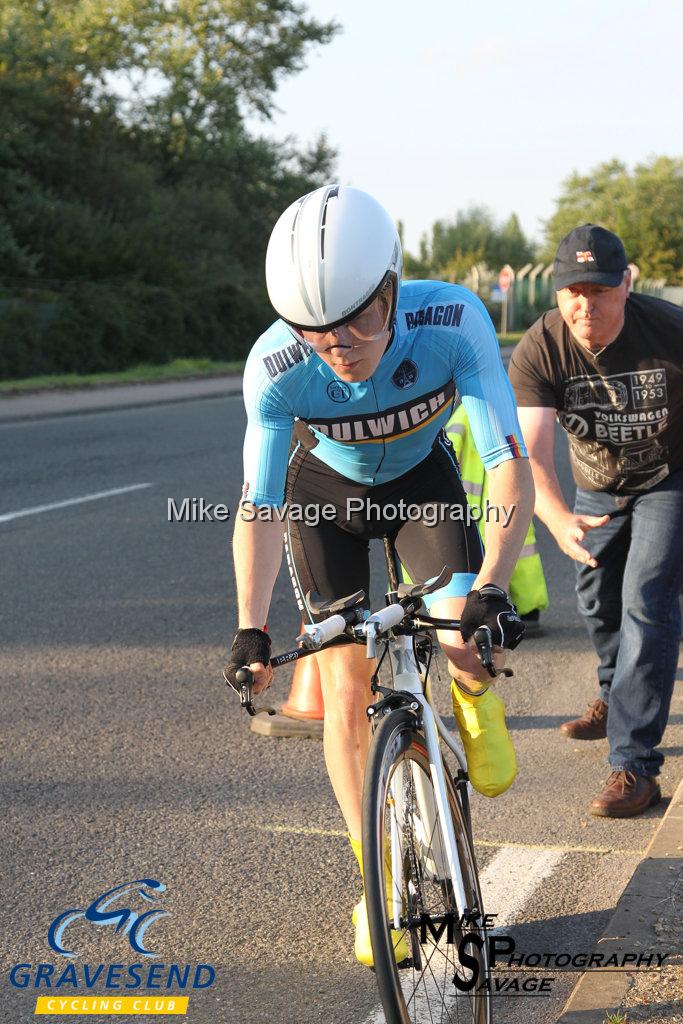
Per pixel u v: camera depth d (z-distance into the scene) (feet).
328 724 8.99
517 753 13.48
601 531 12.80
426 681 8.26
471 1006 7.89
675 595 11.77
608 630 13.42
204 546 25.09
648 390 11.60
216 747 13.73
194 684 16.11
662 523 11.83
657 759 11.78
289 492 9.59
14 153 97.86
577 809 11.82
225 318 98.53
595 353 11.67
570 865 10.48
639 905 9.02
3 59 100.12
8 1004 8.43
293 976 8.75
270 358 8.37
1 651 17.58
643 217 233.55
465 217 242.99
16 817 11.69
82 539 25.71
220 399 64.59
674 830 10.46
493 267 231.91
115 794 12.29
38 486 32.83
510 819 11.58
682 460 11.96
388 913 6.87
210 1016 8.25
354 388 8.45
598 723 13.91
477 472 16.63
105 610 19.92
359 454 8.94
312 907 9.82
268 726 14.15
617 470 12.11
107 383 70.74
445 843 7.45
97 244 93.71
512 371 12.39
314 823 11.58
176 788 12.47
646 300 11.73
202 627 18.94
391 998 6.77
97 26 122.52
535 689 15.87
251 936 9.35
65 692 15.71
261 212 132.67
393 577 9.43
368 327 7.42
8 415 51.21
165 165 128.36
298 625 19.22
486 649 7.25
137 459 38.63
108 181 109.19
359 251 7.10
